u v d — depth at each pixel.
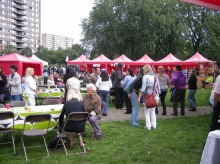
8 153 4.88
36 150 5.06
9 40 118.44
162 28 32.66
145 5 32.09
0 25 113.38
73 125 4.92
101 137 5.82
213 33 36.41
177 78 8.36
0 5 113.31
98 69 8.45
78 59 19.91
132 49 35.81
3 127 4.79
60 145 5.29
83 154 4.84
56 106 6.19
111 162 4.41
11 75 8.16
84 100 6.02
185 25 34.03
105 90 8.41
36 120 4.66
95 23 34.75
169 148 5.16
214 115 4.66
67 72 6.61
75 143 5.50
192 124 7.29
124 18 33.75
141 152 4.89
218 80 4.32
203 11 37.41
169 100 12.32
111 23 33.44
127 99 8.91
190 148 5.16
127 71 8.16
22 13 125.56
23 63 12.62
